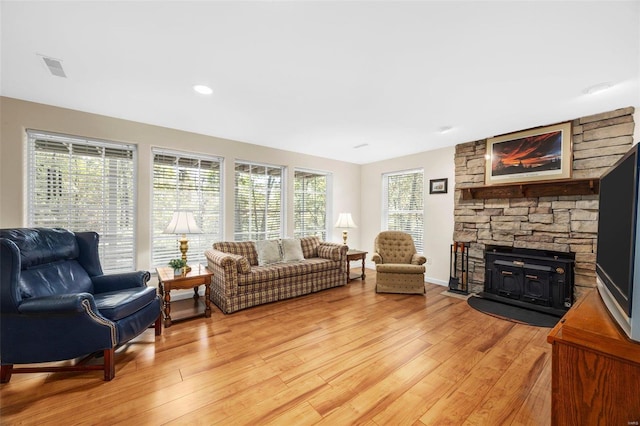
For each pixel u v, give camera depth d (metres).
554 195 3.20
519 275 3.37
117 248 3.19
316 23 1.55
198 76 2.16
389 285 3.87
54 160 2.84
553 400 1.13
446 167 4.34
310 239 4.58
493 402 1.60
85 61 1.95
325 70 2.06
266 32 1.63
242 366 1.97
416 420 1.46
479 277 3.88
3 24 1.55
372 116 3.00
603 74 2.06
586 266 2.96
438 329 2.63
